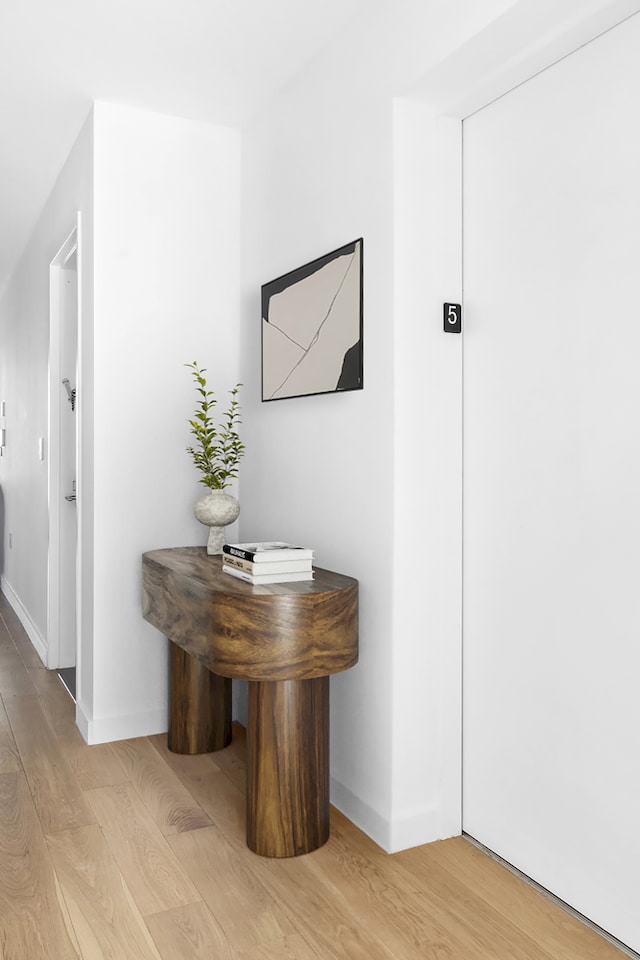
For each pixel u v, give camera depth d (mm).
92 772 2586
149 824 2221
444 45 1847
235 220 3094
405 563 2094
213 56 2504
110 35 2387
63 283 3830
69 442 3854
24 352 4926
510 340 1981
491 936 1707
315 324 2443
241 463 3104
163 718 2975
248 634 1947
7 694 3432
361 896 1862
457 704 2178
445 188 2127
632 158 1628
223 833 2174
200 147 3012
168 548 2963
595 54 1712
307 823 2070
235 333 3102
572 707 1804
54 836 2143
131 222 2885
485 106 2057
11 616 5090
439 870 1989
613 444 1686
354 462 2266
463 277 2158
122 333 2877
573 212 1780
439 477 2141
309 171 2533
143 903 1825
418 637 2123
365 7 2191
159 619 2551
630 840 1654
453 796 2178
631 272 1634
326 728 2123
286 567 2143
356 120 2238
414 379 2094
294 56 2508
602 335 1708
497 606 2041
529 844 1941
